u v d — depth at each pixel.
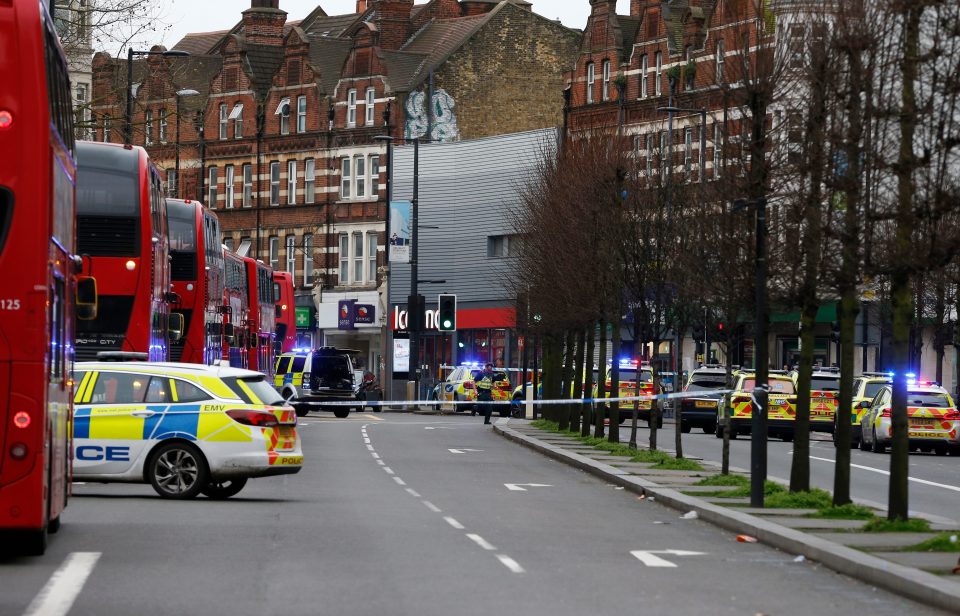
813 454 56.00
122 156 40.25
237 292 69.50
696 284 43.78
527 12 125.06
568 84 109.88
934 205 25.05
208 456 31.94
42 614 16.66
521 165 110.94
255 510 30.00
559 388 75.69
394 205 99.81
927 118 25.05
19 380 19.55
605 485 39.88
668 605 18.17
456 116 123.19
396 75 123.00
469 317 114.31
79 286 24.31
